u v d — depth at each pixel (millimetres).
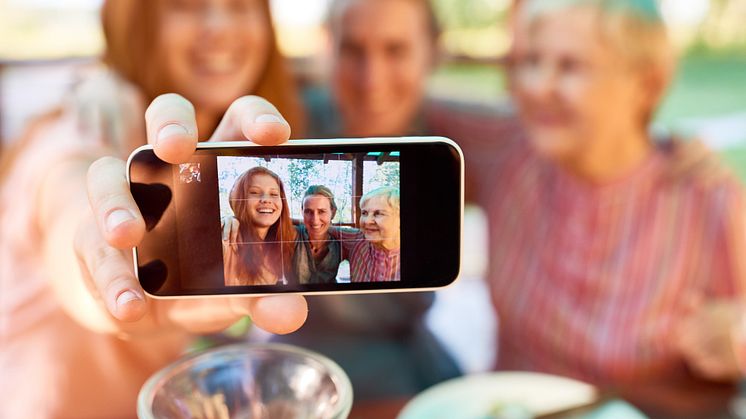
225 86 950
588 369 1136
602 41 1040
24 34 1624
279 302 365
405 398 695
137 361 735
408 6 1082
